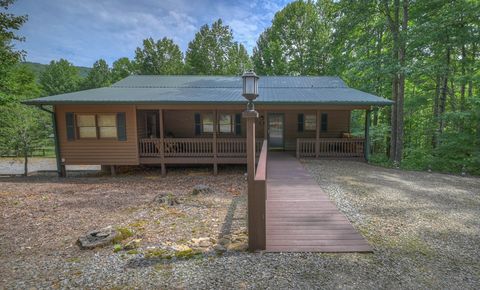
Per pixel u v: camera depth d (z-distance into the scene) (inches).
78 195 306.2
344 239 155.3
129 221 206.1
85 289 109.5
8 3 381.1
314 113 532.4
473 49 506.0
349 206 217.5
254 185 139.6
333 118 533.6
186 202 255.1
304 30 951.0
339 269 124.0
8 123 480.1
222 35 1203.9
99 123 426.6
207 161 433.1
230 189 314.2
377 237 161.2
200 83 557.6
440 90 579.2
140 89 502.3
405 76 533.0
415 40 471.5
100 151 429.4
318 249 143.4
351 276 118.2
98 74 1605.6
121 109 422.3
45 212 239.1
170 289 108.1
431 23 449.4
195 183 364.5
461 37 454.0
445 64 500.4
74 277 119.4
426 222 188.1
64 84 1737.2
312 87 536.4
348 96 437.7
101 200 280.5
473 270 124.9
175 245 151.9
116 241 161.6
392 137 584.7
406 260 133.4
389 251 143.0
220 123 530.9
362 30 598.5
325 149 450.9
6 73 569.6
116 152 429.4
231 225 189.2
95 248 153.2
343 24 579.5
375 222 185.8
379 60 523.2
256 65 1097.4
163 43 1266.0
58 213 235.5
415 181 327.3
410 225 181.6
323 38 876.6
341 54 652.7
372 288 109.1
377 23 567.8
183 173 446.6
